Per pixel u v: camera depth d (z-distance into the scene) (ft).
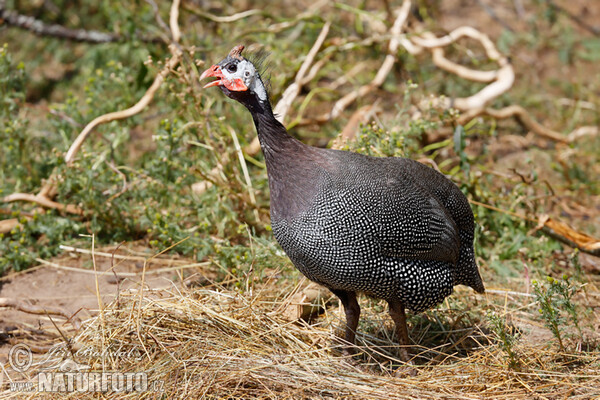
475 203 28.19
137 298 21.76
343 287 19.97
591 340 22.15
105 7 41.88
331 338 21.09
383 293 20.02
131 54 39.60
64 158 28.73
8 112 30.91
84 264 27.20
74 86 41.45
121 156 32.58
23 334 22.70
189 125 28.68
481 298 24.77
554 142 38.47
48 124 34.94
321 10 45.83
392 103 39.27
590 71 45.34
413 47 37.99
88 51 42.39
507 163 36.11
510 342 20.66
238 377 18.40
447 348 22.21
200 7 42.19
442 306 24.07
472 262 22.39
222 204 27.78
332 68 39.78
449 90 40.68
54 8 45.73
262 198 31.17
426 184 21.04
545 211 31.86
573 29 48.42
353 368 19.66
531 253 27.81
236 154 30.25
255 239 25.43
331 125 36.42
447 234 20.31
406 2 38.32
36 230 28.07
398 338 20.92
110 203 28.78
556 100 41.29
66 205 29.12
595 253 27.37
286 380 18.49
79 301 24.66
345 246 19.07
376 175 19.67
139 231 29.45
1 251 27.37
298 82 33.78
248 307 21.53
